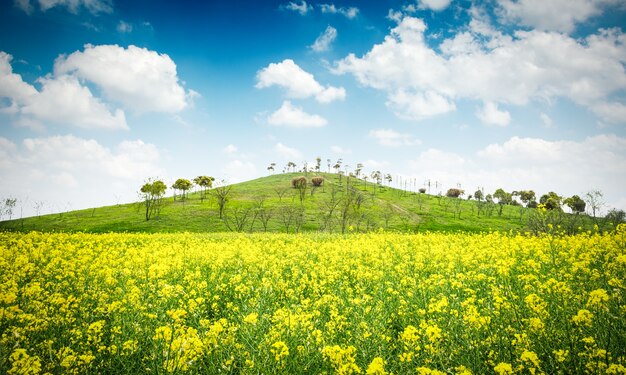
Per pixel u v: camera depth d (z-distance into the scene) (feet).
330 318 32.42
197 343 21.35
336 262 60.85
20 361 19.26
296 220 288.71
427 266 54.19
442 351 21.59
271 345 22.52
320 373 22.24
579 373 18.25
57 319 26.91
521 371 19.42
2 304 30.99
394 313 33.04
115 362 23.03
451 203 457.27
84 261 53.78
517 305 28.45
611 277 33.24
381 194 491.72
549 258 46.24
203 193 467.11
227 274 49.55
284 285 42.32
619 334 20.27
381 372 17.69
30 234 97.30
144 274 46.47
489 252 59.57
